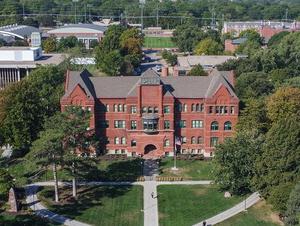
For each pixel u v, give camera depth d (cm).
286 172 9275
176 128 12862
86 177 11250
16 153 12769
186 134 12900
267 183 9512
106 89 12850
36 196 10338
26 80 15100
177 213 9650
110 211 9725
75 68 17500
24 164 11756
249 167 10044
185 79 13025
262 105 12562
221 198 10269
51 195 10394
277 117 12300
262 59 19512
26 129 12425
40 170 11569
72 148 9988
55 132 9631
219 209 9800
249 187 10138
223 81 12638
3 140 12888
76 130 9831
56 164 10000
